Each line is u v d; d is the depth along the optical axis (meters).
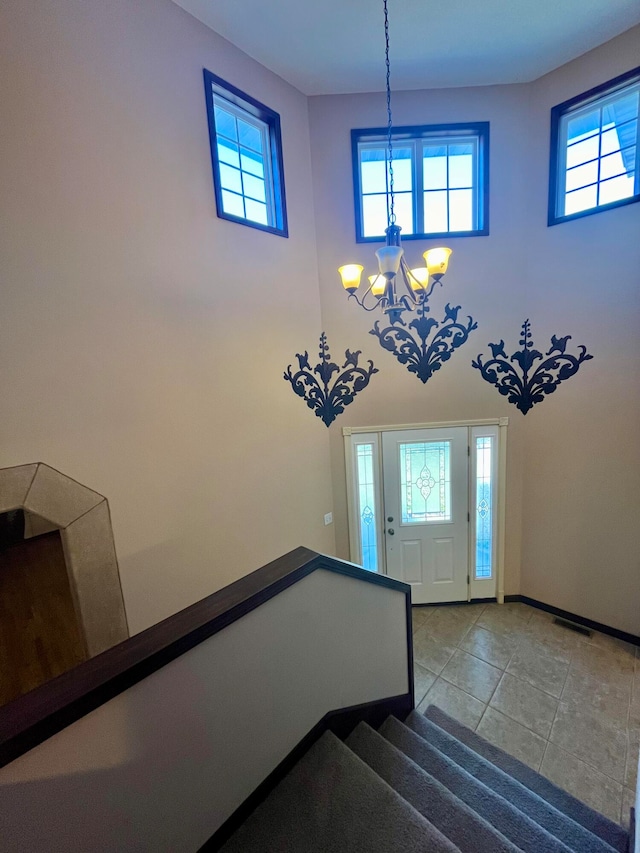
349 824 1.41
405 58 3.03
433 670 3.30
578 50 3.04
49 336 2.00
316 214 3.56
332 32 2.75
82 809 1.01
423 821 1.40
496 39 2.89
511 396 3.77
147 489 2.46
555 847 1.59
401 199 3.60
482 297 3.62
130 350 2.34
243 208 3.08
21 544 5.38
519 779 2.30
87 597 2.22
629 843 1.87
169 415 2.56
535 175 3.42
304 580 1.63
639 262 3.06
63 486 2.09
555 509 3.77
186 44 2.54
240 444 3.03
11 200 1.84
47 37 1.92
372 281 2.39
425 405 3.82
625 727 2.73
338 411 3.83
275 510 3.35
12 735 0.87
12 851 0.90
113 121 2.19
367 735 1.92
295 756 1.65
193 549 2.74
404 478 4.03
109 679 1.03
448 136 3.49
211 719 1.32
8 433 1.90
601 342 3.31
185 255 2.59
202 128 2.65
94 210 2.14
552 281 3.45
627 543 3.42
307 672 1.69
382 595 2.06
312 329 3.59
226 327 2.88
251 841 1.36
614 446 3.37
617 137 3.10
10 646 3.31
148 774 1.15
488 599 4.21
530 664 3.33
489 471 3.99
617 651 3.43
